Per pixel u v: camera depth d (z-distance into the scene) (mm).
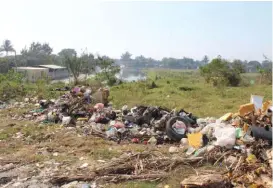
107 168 5398
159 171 5316
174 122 7762
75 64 24031
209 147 6020
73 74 23750
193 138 6742
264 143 5875
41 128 8758
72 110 10266
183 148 6695
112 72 25000
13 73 20609
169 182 4922
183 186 4582
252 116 6836
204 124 8227
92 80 22656
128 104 13258
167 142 7531
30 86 18359
